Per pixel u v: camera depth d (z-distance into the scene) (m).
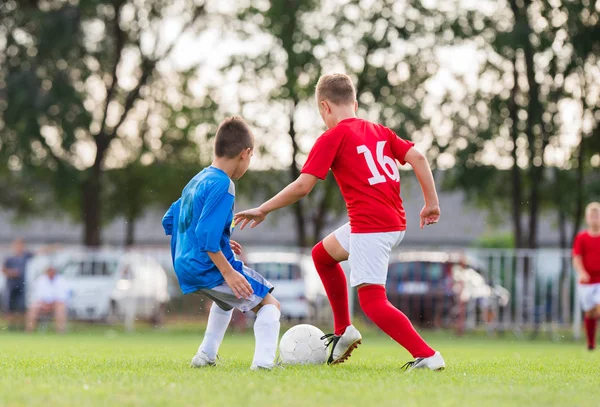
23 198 81.06
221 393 11.78
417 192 82.38
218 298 15.82
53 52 69.25
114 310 53.47
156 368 16.27
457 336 50.28
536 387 13.67
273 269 51.19
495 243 99.50
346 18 71.94
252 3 72.38
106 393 11.70
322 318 51.28
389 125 68.94
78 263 53.75
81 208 81.88
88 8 70.19
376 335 50.09
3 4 69.88
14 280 53.03
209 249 15.21
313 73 72.38
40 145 70.25
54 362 18.08
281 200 16.56
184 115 77.88
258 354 15.85
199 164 80.62
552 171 69.88
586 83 67.50
